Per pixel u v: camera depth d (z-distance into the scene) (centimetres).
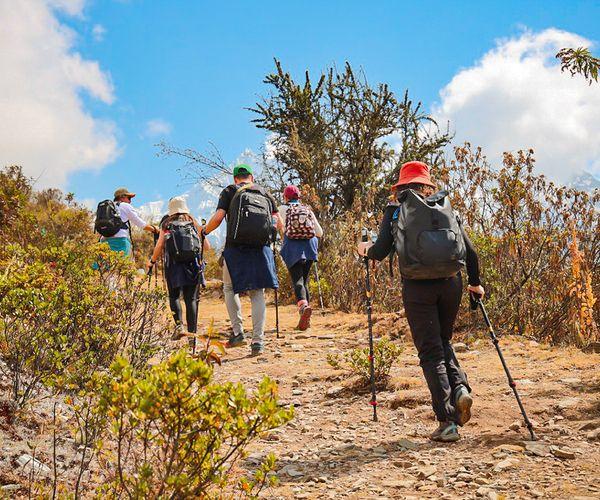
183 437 245
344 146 2025
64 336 447
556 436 416
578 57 492
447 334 462
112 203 960
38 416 402
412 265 422
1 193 997
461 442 425
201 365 234
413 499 332
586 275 756
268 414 238
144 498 252
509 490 332
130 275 622
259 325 801
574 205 837
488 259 862
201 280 825
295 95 2017
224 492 334
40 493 310
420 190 457
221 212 787
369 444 445
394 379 595
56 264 586
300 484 369
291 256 916
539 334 814
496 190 873
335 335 918
